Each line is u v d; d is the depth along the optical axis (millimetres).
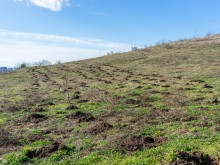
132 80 41844
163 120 18672
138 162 12344
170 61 57344
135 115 20812
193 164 11492
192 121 17719
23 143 16875
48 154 14539
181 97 26625
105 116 21344
